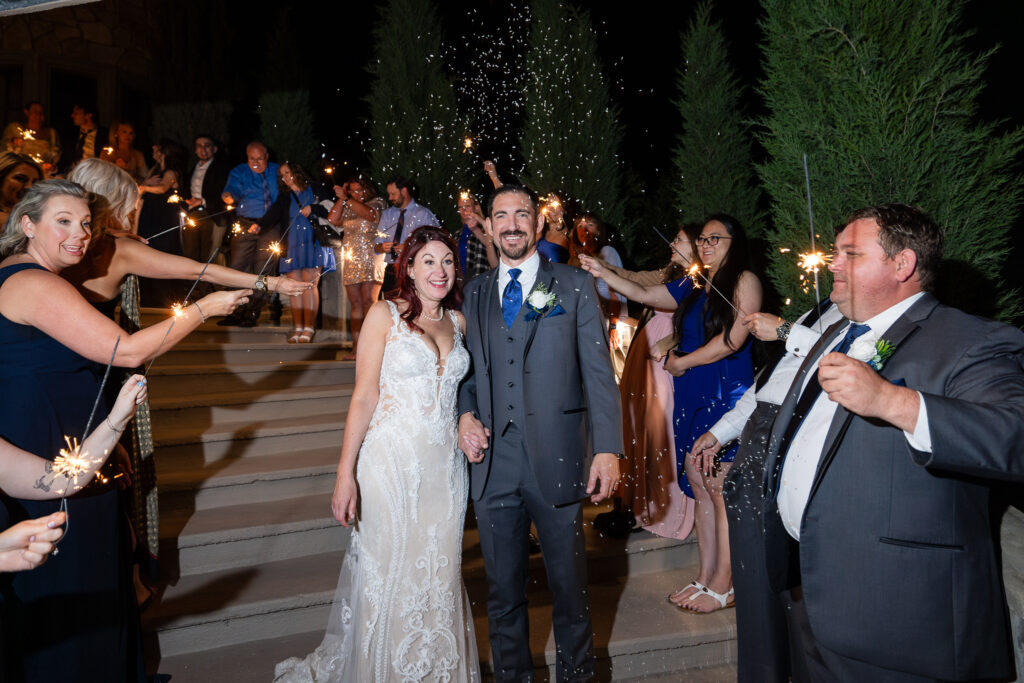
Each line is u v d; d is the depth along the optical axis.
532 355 2.91
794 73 3.59
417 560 2.91
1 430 2.52
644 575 4.25
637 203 8.05
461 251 5.39
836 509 2.20
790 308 3.68
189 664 3.29
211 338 6.03
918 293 2.24
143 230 7.02
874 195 3.33
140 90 9.62
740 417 3.21
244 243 6.63
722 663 3.64
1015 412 1.88
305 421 5.09
